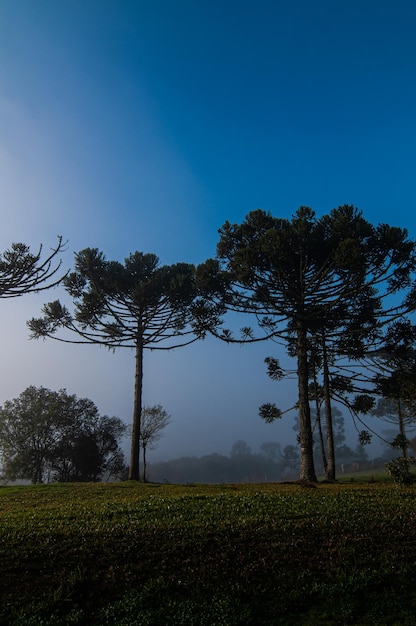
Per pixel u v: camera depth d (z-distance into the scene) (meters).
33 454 40.12
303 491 16.78
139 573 8.14
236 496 14.93
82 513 12.38
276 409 24.25
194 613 6.95
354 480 27.48
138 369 26.80
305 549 9.09
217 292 23.11
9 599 7.28
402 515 11.35
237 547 9.17
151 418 32.75
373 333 24.56
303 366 22.59
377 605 7.13
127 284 27.59
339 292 22.20
